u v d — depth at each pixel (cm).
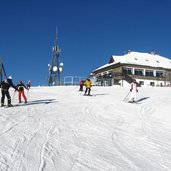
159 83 6644
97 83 5766
